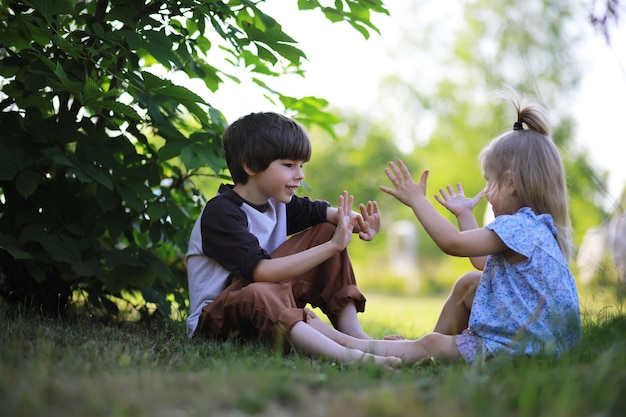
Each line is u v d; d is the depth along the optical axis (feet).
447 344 8.32
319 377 6.03
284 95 12.37
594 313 11.29
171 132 11.12
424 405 5.26
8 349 6.57
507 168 9.12
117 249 11.28
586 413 5.04
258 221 10.05
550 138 9.37
